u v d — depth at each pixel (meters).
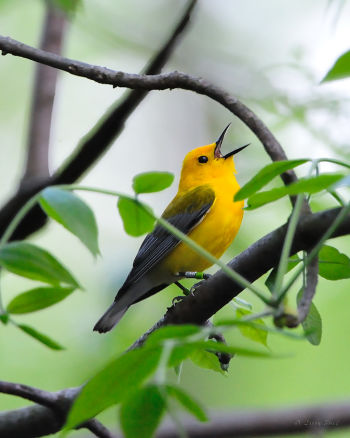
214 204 10.38
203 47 14.91
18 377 13.25
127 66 15.83
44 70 11.15
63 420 6.36
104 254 14.52
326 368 13.82
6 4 13.04
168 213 10.46
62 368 13.15
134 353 3.44
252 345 13.91
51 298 4.43
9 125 16.67
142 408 3.53
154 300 12.85
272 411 8.48
